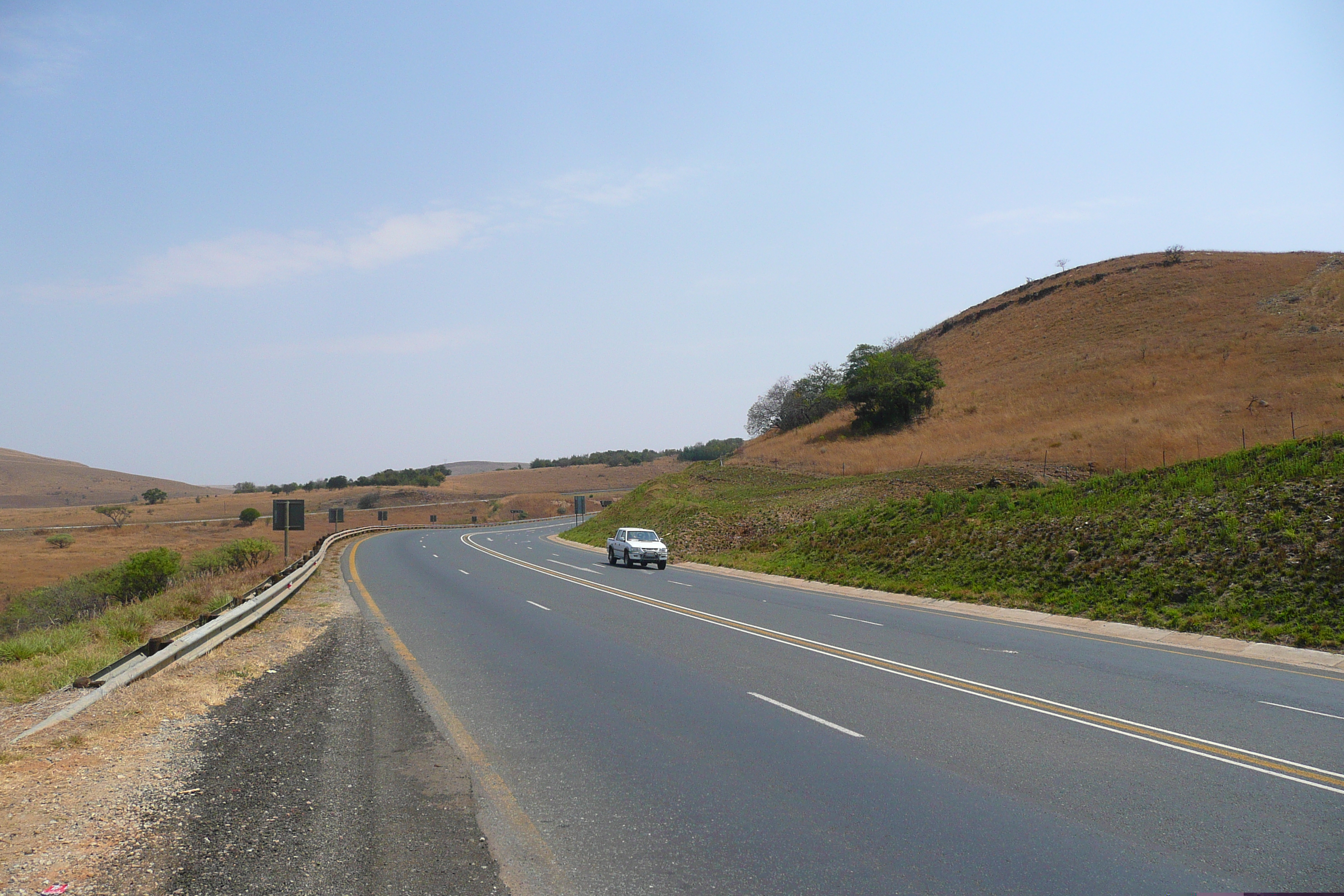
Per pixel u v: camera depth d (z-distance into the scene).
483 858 5.43
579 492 141.25
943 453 61.09
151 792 6.43
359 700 10.10
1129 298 95.06
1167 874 5.32
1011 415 68.62
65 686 9.92
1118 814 6.43
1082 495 27.73
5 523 107.25
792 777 7.29
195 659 12.16
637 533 35.75
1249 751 8.23
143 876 4.93
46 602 29.11
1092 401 66.19
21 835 5.49
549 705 9.97
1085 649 14.91
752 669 12.41
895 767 7.61
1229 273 92.81
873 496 46.00
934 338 117.50
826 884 5.11
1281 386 56.81
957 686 11.30
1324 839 5.94
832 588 26.58
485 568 32.69
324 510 123.38
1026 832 6.04
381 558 37.69
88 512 123.44
